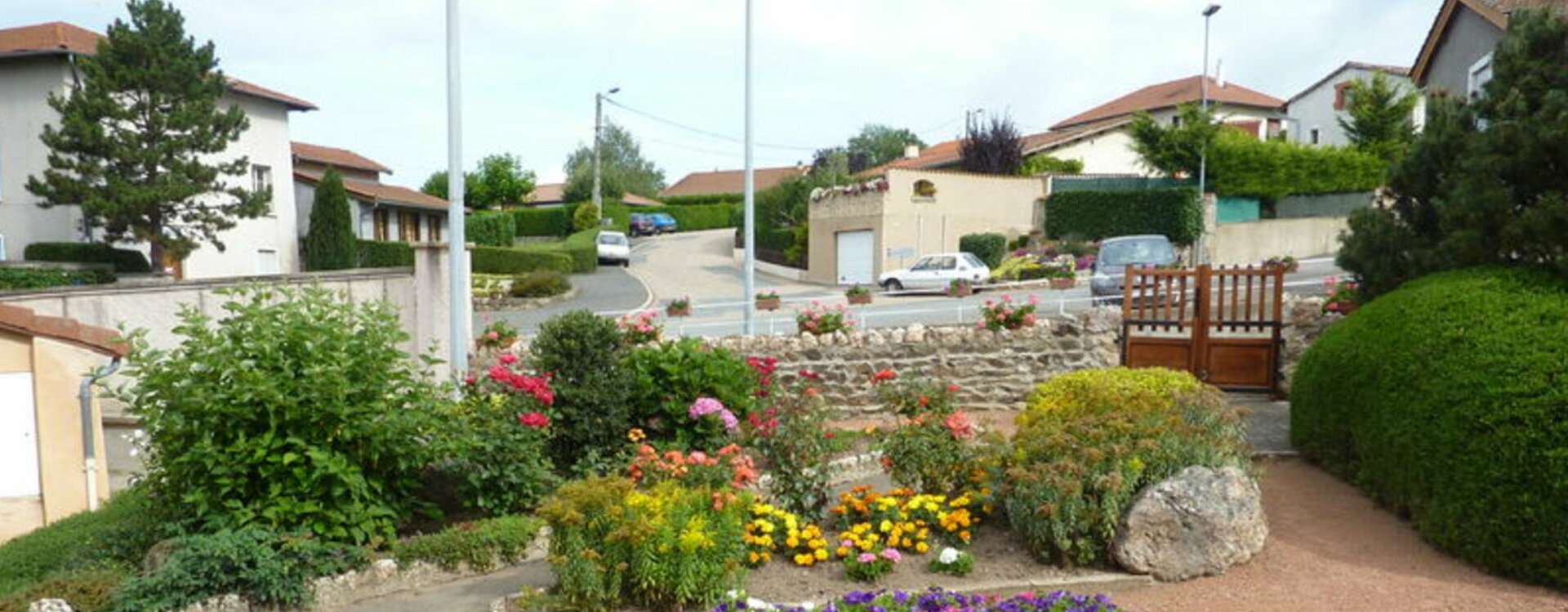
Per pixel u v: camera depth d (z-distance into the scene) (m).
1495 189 8.02
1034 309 12.66
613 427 8.77
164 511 7.36
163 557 6.66
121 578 6.66
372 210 37.59
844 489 8.85
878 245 33.19
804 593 5.95
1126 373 9.68
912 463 7.34
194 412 6.80
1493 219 8.06
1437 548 6.41
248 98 30.20
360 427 6.89
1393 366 7.20
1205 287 11.88
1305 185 33.72
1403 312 7.53
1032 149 43.00
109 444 12.08
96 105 22.38
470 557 7.17
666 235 59.22
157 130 23.66
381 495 7.27
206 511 6.86
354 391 6.93
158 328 14.45
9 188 25.78
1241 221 32.97
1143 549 6.04
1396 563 6.23
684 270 40.53
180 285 14.66
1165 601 5.77
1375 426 7.33
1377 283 9.72
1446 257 8.57
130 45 23.16
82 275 22.94
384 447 7.01
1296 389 9.19
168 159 23.73
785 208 43.28
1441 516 6.30
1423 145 9.50
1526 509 5.74
